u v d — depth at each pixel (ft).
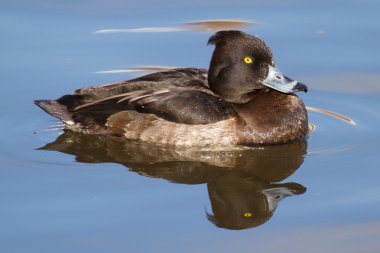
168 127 42.22
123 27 54.90
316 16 55.52
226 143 42.24
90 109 43.19
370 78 49.42
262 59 42.70
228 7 57.06
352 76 49.73
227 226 34.71
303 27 54.19
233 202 36.86
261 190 38.09
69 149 42.37
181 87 43.04
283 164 40.81
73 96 44.04
